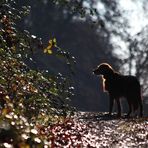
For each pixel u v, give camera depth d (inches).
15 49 573.6
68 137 563.5
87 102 3061.0
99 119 895.1
